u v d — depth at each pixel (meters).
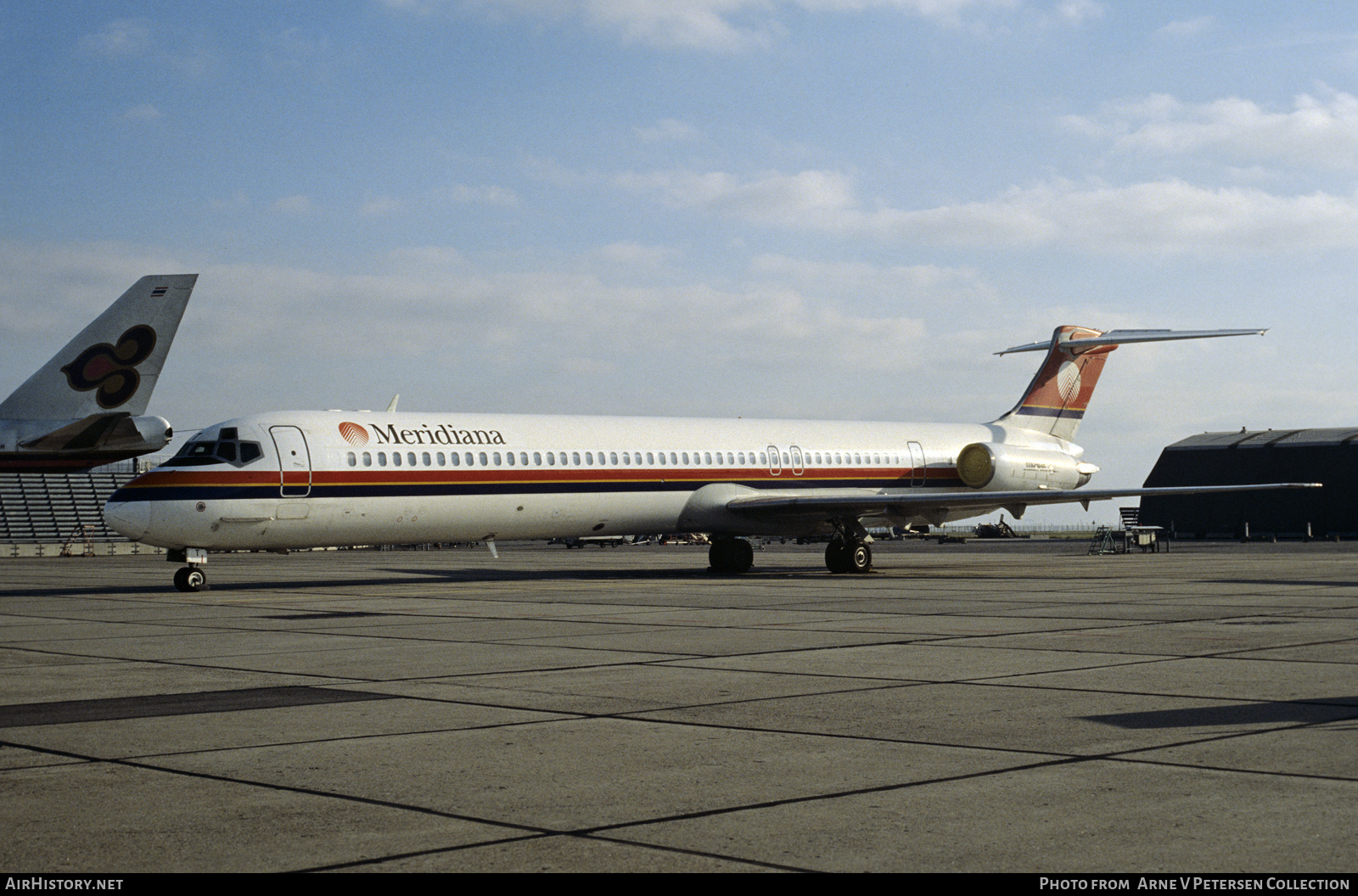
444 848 6.00
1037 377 39.72
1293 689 10.77
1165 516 90.88
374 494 26.98
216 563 46.31
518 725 9.28
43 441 28.70
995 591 24.44
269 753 8.30
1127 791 7.05
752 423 34.75
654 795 7.05
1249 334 34.53
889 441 36.81
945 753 8.16
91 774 7.66
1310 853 5.81
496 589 26.55
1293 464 88.12
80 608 21.38
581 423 31.23
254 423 26.17
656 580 30.56
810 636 15.63
